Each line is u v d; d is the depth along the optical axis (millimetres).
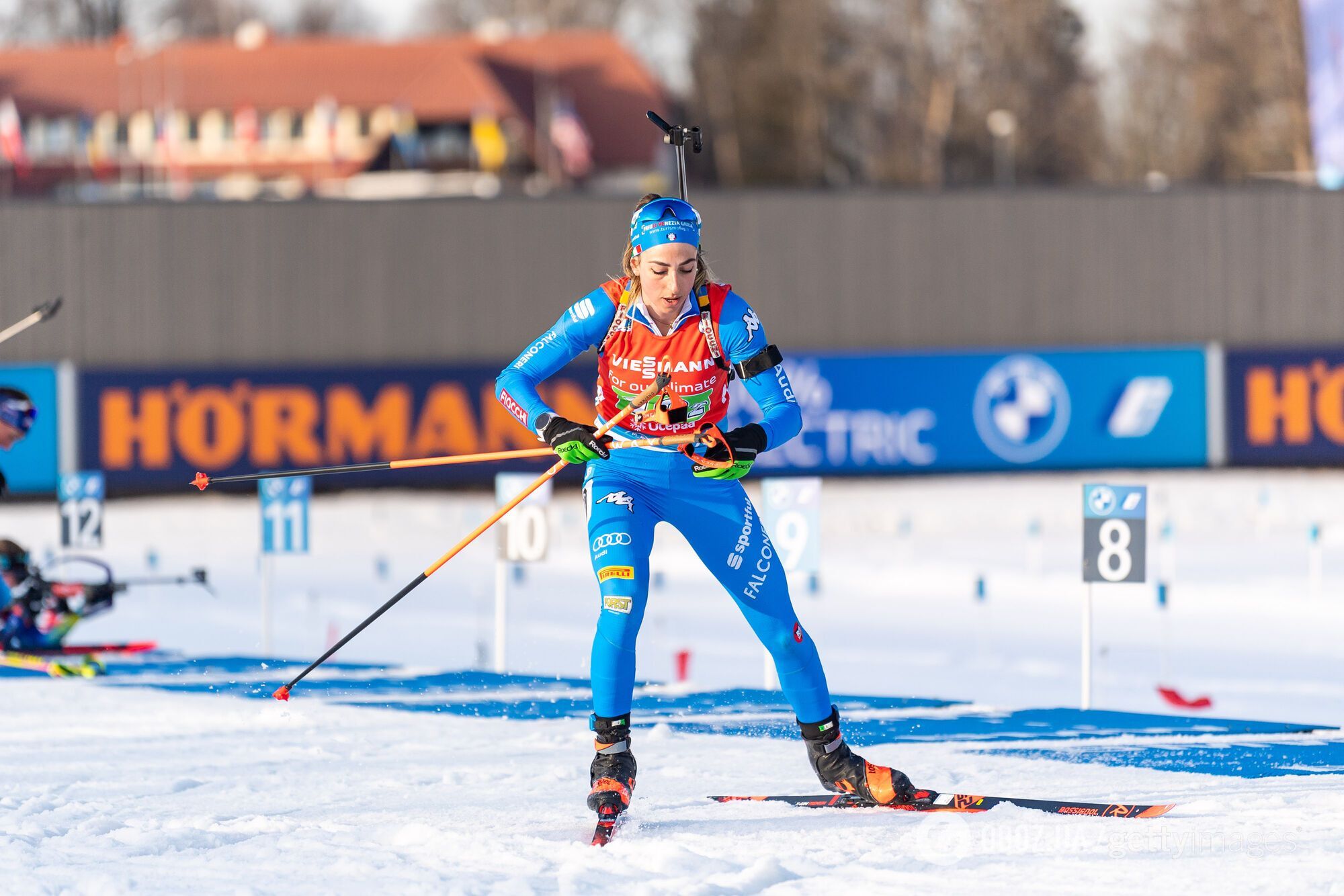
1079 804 14203
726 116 188625
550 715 21562
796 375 65250
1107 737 19312
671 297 13203
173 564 50656
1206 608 38125
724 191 69125
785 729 20203
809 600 41031
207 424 64438
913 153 172250
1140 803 14453
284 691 13984
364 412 65125
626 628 13484
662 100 173625
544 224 69188
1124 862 11898
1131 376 65625
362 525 60781
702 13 194375
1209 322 70312
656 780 16047
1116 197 69938
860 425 65438
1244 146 161500
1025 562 49344
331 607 39594
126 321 68750
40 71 173750
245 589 43625
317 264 69062
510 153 165750
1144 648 31375
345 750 18281
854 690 25797
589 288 69062
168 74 173750
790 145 186000
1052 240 69875
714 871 11688
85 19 198250
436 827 13312
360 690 24297
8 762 17406
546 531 26781
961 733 19703
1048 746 18516
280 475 14570
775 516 25391
